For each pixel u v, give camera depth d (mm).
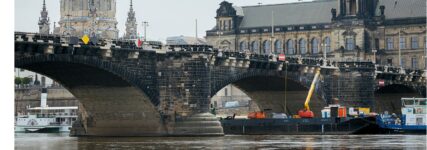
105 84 168625
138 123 174500
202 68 176375
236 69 191500
